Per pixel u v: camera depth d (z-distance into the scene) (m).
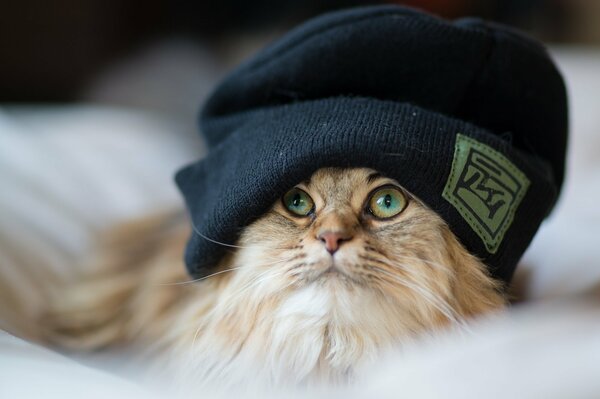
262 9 1.10
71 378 0.38
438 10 1.01
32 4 1.00
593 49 1.12
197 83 1.05
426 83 0.47
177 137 0.90
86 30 1.06
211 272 0.49
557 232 0.63
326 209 0.45
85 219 0.66
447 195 0.43
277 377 0.46
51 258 0.61
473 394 0.32
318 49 0.47
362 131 0.42
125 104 1.02
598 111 0.86
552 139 0.50
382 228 0.45
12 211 0.61
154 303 0.57
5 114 0.77
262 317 0.46
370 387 0.38
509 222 0.45
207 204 0.47
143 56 1.08
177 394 0.48
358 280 0.44
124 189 0.71
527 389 0.31
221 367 0.48
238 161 0.46
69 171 0.69
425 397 0.33
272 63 0.49
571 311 0.36
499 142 0.45
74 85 1.05
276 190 0.44
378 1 0.99
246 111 0.50
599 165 0.81
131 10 1.10
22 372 0.38
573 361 0.32
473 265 0.46
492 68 0.47
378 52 0.46
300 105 0.46
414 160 0.42
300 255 0.44
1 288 0.55
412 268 0.44
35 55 1.02
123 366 0.54
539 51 0.48
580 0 1.14
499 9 1.07
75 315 0.60
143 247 0.64
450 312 0.45
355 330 0.45
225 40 1.13
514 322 0.41
